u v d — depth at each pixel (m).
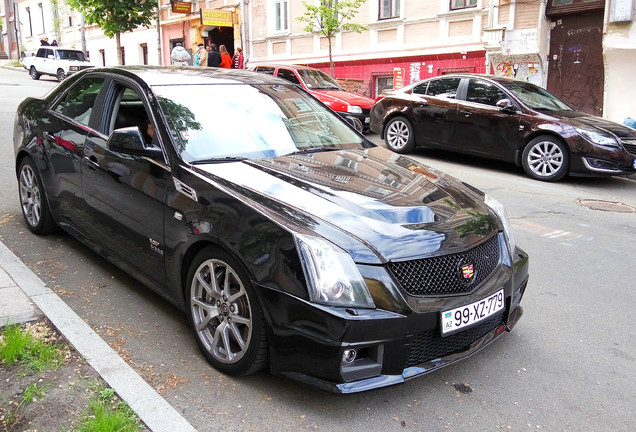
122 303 4.04
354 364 2.75
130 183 3.80
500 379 3.35
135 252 3.85
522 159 9.35
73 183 4.52
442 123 10.35
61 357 3.23
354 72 18.59
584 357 3.66
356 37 18.31
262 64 14.82
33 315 3.67
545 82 14.36
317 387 2.74
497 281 3.22
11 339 3.24
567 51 13.99
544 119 9.04
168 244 3.47
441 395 3.16
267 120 4.16
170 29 26.91
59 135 4.73
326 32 16.05
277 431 2.75
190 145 3.65
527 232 6.36
